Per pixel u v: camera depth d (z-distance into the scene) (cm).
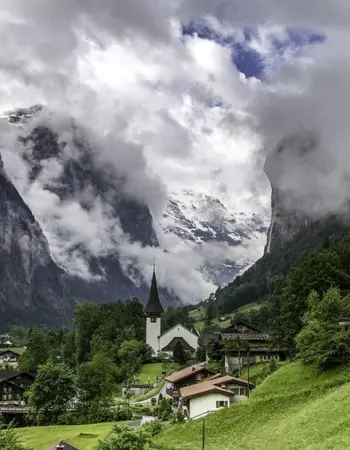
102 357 15400
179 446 7775
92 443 9500
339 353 8869
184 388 10362
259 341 14512
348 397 7525
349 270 11888
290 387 8862
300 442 6838
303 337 9444
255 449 7081
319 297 10888
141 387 16775
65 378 12488
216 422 8338
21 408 13425
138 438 6800
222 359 14388
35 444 10012
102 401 12688
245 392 10125
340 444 6334
